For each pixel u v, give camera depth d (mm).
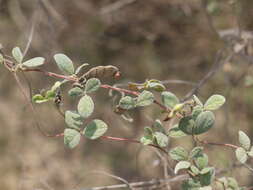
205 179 1556
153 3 4352
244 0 3623
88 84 1577
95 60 4762
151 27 4477
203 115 1529
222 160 3146
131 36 4695
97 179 4469
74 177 4523
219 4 3504
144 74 4762
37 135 4719
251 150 1639
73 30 4527
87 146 4660
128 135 4344
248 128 4273
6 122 4785
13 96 4836
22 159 4035
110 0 4523
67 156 4648
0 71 4734
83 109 1547
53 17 4117
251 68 3592
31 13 4375
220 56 3361
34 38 4152
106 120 4410
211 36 4137
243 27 3621
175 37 4438
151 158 3928
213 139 4145
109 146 4520
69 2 4473
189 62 4582
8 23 4676
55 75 1723
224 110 4266
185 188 1573
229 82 3455
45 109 4566
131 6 4426
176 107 1562
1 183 4500
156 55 4719
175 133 1603
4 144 4711
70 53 4664
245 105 4277
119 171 4363
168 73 4699
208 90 4297
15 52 1734
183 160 1570
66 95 4184
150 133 1611
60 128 4582
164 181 2467
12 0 4512
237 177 2924
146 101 1615
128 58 4820
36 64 1708
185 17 4215
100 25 4559
